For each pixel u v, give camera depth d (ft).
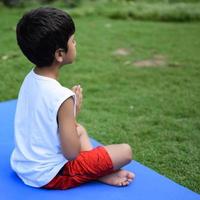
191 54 19.01
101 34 21.79
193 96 14.60
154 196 8.36
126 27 23.38
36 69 8.03
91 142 10.52
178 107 13.78
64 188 8.36
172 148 11.39
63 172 8.24
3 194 8.21
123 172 8.69
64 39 7.65
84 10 26.14
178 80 15.99
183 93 14.85
